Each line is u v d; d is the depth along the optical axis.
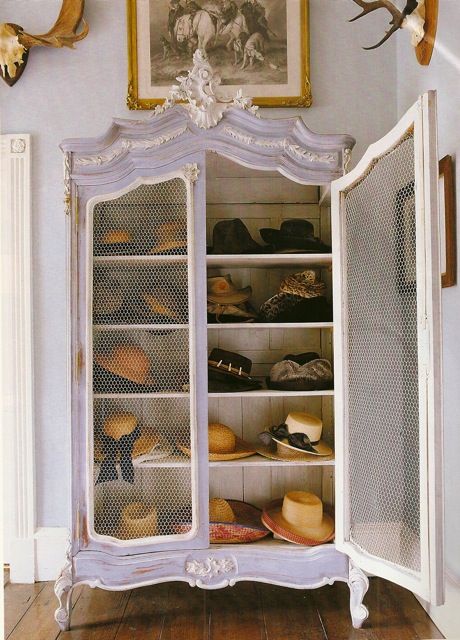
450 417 2.12
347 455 2.18
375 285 2.03
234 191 2.60
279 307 2.41
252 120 2.15
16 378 2.61
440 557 1.65
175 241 2.18
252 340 2.65
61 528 2.62
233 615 2.19
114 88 2.68
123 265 2.18
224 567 2.12
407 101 2.56
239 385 2.36
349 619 2.15
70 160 2.16
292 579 2.12
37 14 2.68
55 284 2.65
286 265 2.52
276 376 2.39
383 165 1.96
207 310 2.39
